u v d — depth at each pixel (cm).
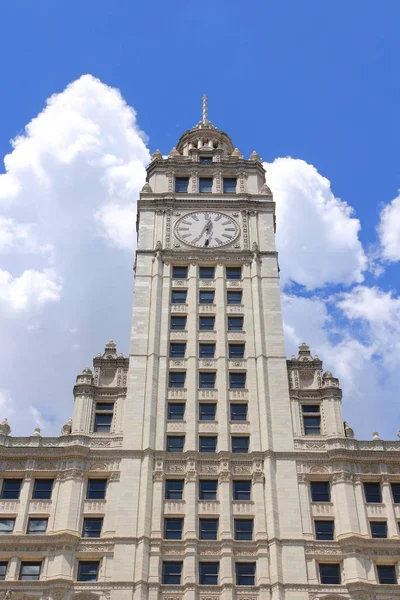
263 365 6725
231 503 5844
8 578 5341
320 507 5828
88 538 5575
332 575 5509
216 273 7575
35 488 5903
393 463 6072
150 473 5956
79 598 5259
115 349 6862
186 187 8581
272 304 7256
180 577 5484
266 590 5366
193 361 6819
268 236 7912
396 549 5569
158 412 6406
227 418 6391
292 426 6303
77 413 6338
